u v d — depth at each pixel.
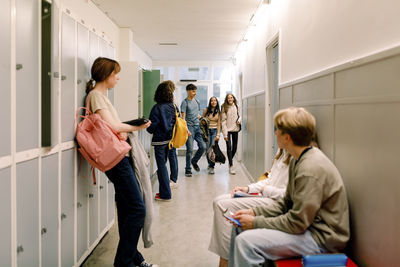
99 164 1.97
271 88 4.00
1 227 1.27
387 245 1.27
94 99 2.08
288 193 1.75
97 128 1.97
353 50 1.58
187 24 5.32
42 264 1.63
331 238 1.47
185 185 4.92
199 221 3.29
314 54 2.15
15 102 1.36
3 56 1.25
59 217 1.84
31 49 1.49
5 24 1.27
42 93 1.64
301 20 2.44
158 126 3.90
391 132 1.24
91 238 2.41
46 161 1.68
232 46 7.28
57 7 1.66
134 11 4.57
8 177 1.32
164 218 3.38
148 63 8.77
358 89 1.50
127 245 2.09
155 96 3.94
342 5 1.71
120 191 2.09
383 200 1.30
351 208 1.57
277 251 1.50
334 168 1.52
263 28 4.24
